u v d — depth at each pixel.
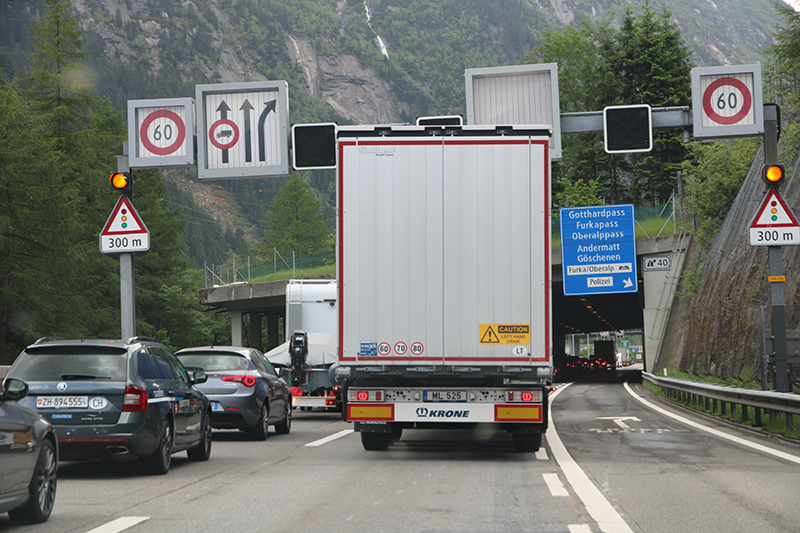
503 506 10.18
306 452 17.30
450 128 15.08
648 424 24.09
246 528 8.88
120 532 8.69
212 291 77.94
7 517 9.63
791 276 35.53
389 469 14.05
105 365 13.18
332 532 8.65
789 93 41.31
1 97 50.97
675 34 93.31
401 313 14.96
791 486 11.80
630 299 76.81
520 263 14.90
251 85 21.08
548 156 15.01
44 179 49.97
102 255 59.81
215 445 19.17
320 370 28.86
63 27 65.56
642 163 91.06
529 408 14.93
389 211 15.05
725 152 62.69
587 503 10.38
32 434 9.20
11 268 51.00
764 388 21.36
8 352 51.31
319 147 20.77
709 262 55.19
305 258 76.81
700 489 11.53
